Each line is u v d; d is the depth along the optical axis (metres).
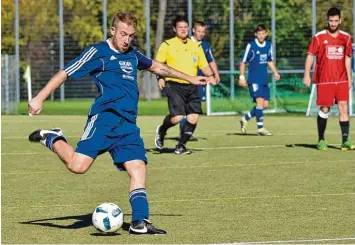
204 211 17.73
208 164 26.30
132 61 15.69
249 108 54.38
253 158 27.86
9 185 21.98
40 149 31.59
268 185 21.56
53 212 17.78
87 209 18.17
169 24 58.03
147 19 57.69
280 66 55.44
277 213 17.44
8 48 56.97
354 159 27.27
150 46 58.12
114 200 19.39
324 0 56.03
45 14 56.91
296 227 15.86
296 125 43.50
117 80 15.45
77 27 57.25
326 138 35.28
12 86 55.81
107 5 57.72
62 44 57.09
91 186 21.69
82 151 15.24
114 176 23.66
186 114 29.27
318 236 14.98
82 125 43.12
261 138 35.72
